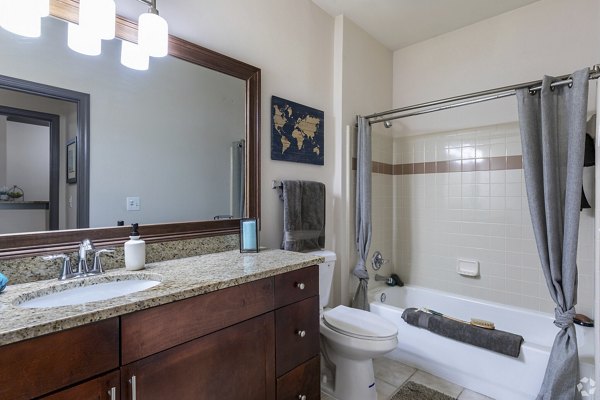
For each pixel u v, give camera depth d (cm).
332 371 190
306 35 222
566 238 155
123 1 138
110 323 82
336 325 173
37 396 70
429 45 280
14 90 113
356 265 243
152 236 144
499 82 243
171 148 153
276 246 201
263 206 195
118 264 132
